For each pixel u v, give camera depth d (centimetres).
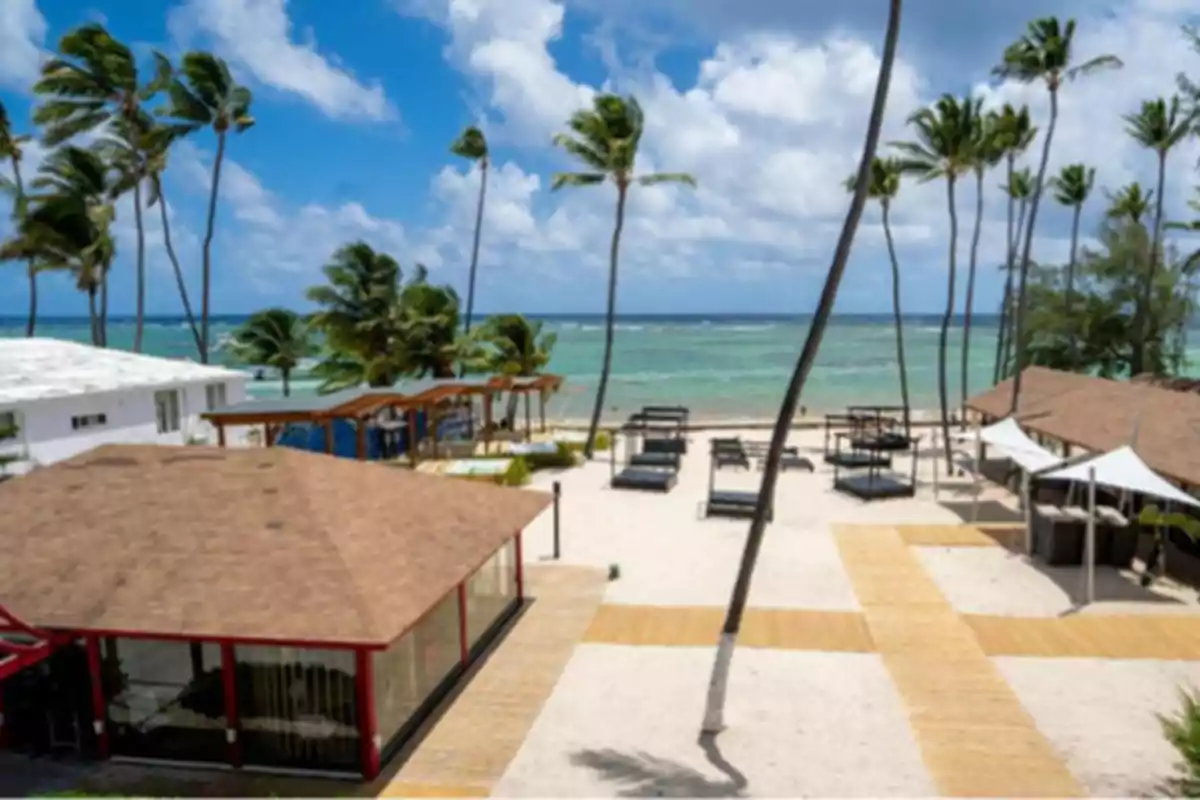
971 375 7394
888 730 1093
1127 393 2381
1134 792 938
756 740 1072
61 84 3719
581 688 1231
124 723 1045
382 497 1310
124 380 2916
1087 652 1337
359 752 995
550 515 2302
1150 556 1703
